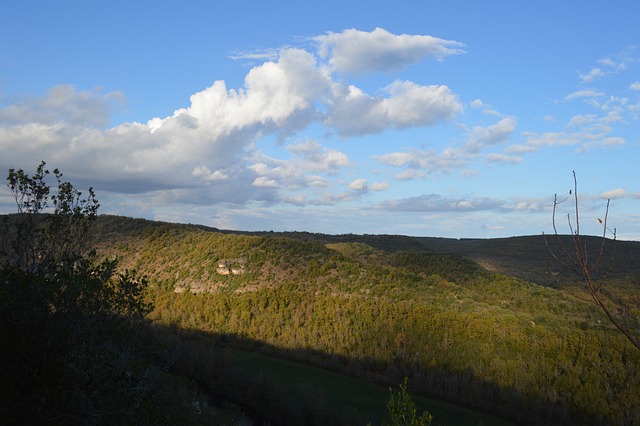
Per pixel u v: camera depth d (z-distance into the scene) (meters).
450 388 57.88
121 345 18.12
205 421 35.66
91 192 19.02
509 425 51.22
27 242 17.69
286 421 51.66
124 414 16.97
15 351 15.74
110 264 18.94
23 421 15.16
